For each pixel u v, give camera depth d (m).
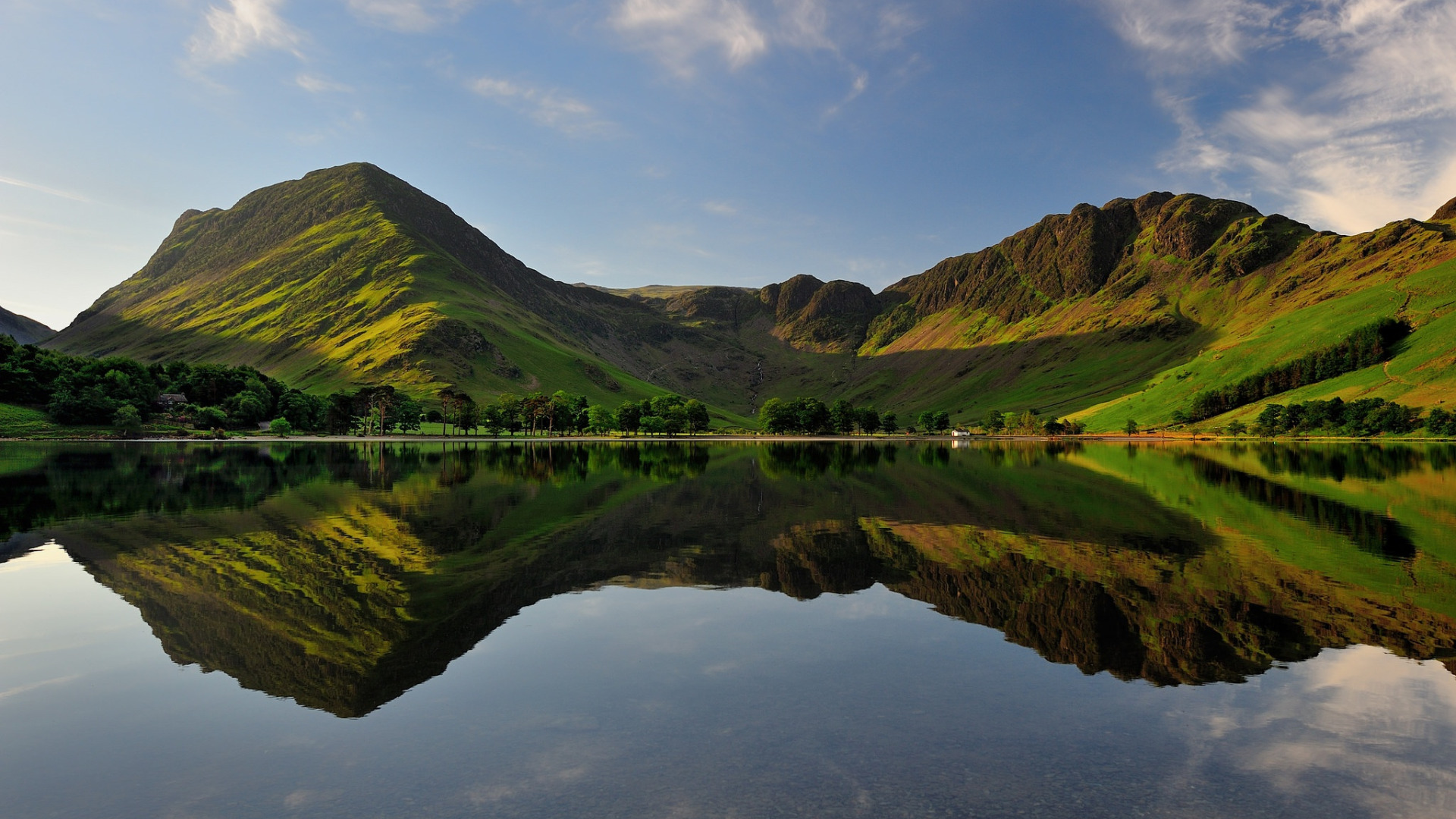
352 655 16.70
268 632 18.50
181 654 16.70
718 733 12.42
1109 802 10.13
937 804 10.05
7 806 10.02
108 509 42.31
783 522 38.12
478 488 56.47
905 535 33.94
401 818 9.69
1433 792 10.50
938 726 12.70
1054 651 16.94
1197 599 21.92
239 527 35.75
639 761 11.36
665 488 57.19
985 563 27.52
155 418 186.50
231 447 131.50
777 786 10.52
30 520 37.91
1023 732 12.49
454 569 26.28
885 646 17.33
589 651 16.92
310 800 10.20
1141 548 30.44
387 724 12.83
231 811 9.89
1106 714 13.30
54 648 17.22
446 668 15.77
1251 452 118.44
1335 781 10.86
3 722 12.95
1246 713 13.42
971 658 16.44
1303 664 16.11
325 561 27.45
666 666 15.90
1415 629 18.80
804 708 13.53
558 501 47.41
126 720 13.07
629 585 23.83
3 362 166.62
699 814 9.75
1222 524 37.38
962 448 148.25
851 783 10.62
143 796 10.33
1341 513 41.88
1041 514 41.44
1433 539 32.53
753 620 19.69
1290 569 26.30
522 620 19.61
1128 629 18.86
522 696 14.12
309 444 154.38
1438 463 85.69
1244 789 10.55
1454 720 13.15
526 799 10.20
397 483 60.03
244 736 12.38
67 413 164.00
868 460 101.38
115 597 21.88
